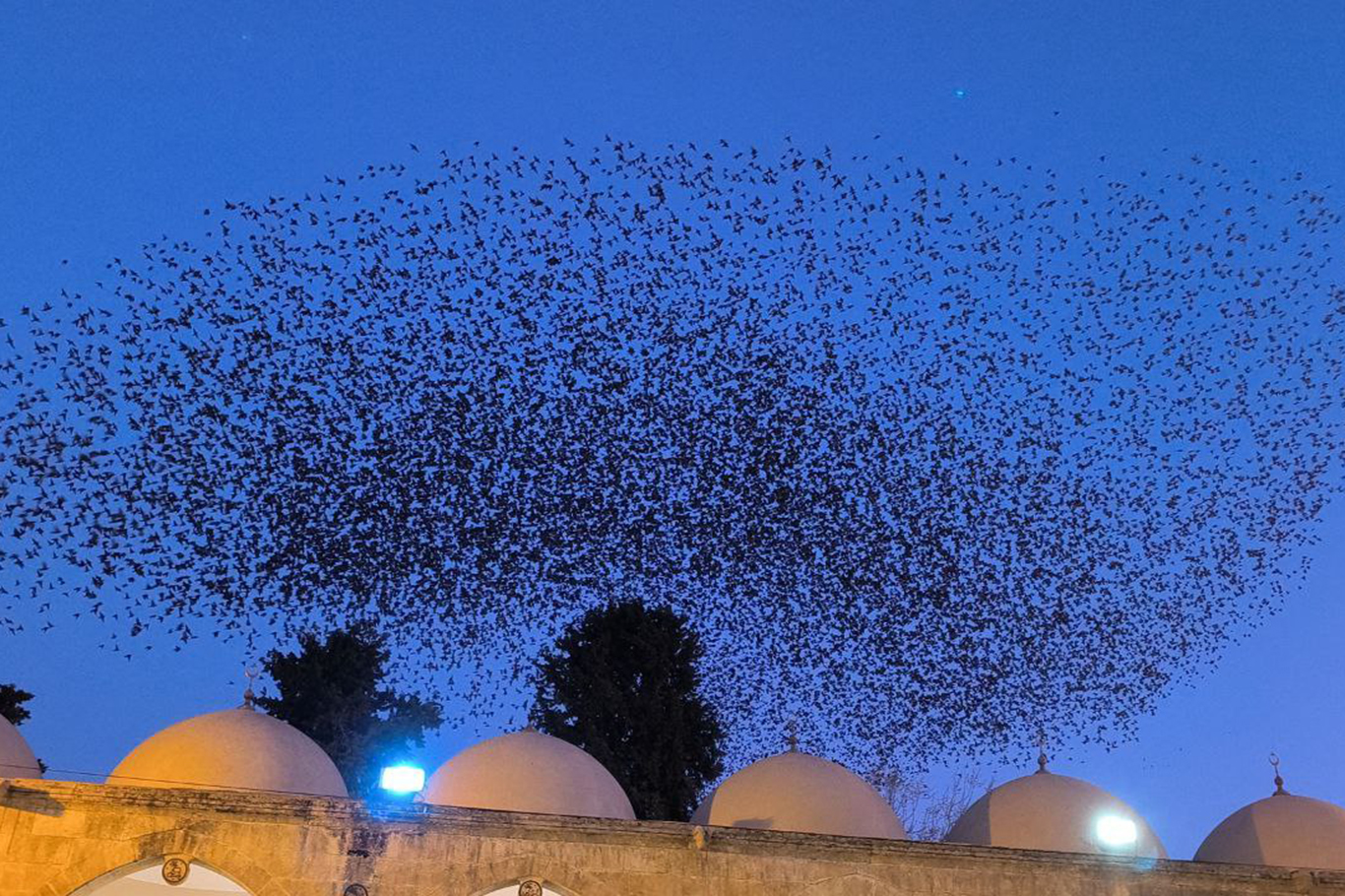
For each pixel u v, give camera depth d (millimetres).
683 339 36000
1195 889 31094
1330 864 34844
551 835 29328
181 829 28297
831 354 36750
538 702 59031
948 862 30609
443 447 34938
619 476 36219
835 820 33844
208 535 33562
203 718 33438
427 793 33781
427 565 35219
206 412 33531
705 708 59375
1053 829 34906
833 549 36969
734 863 29734
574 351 35656
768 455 36094
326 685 57844
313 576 34375
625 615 60531
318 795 32094
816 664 38750
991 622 37625
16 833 27953
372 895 28219
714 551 37031
